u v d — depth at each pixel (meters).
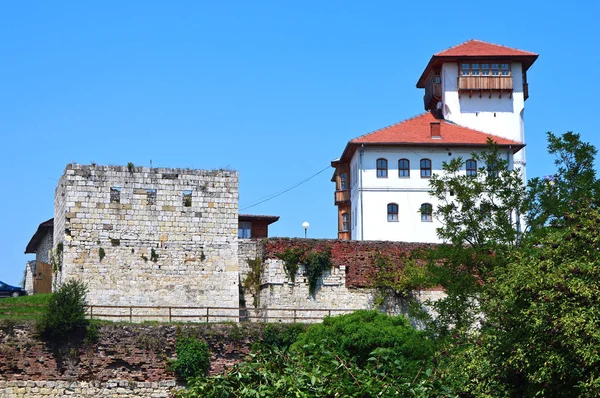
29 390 59.84
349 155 91.25
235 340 63.47
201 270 68.81
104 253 67.12
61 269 67.38
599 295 35.25
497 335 38.81
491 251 55.94
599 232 37.94
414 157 87.69
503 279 43.19
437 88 94.88
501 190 58.91
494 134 92.69
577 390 35.19
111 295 66.75
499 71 93.50
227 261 69.44
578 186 53.09
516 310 37.78
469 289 55.12
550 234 41.78
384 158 87.50
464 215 58.59
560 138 54.69
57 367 60.53
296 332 64.38
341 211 92.69
